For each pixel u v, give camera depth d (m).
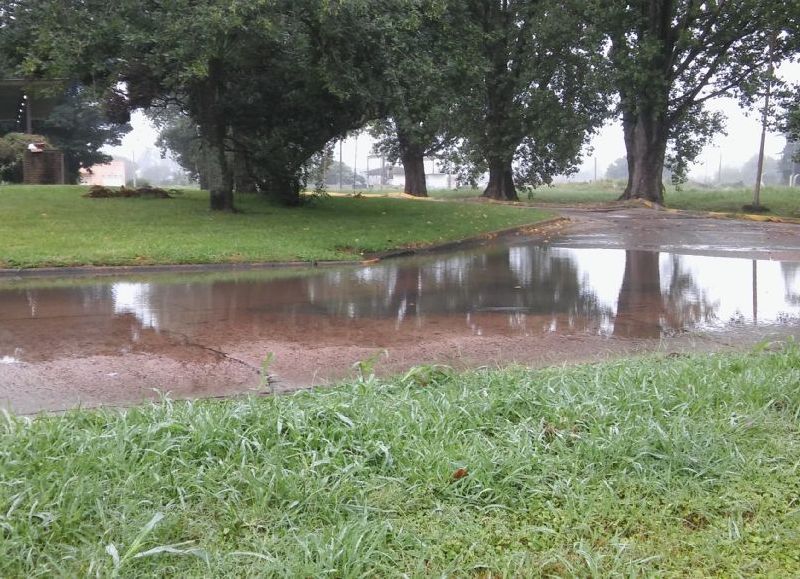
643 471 3.66
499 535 3.13
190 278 11.19
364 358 6.32
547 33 30.16
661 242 17.27
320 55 16.33
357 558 2.84
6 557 2.75
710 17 30.53
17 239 13.04
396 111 17.42
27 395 5.10
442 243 16.22
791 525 3.24
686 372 5.06
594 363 5.91
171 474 3.43
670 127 34.78
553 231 19.92
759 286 10.67
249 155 19.78
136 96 19.31
